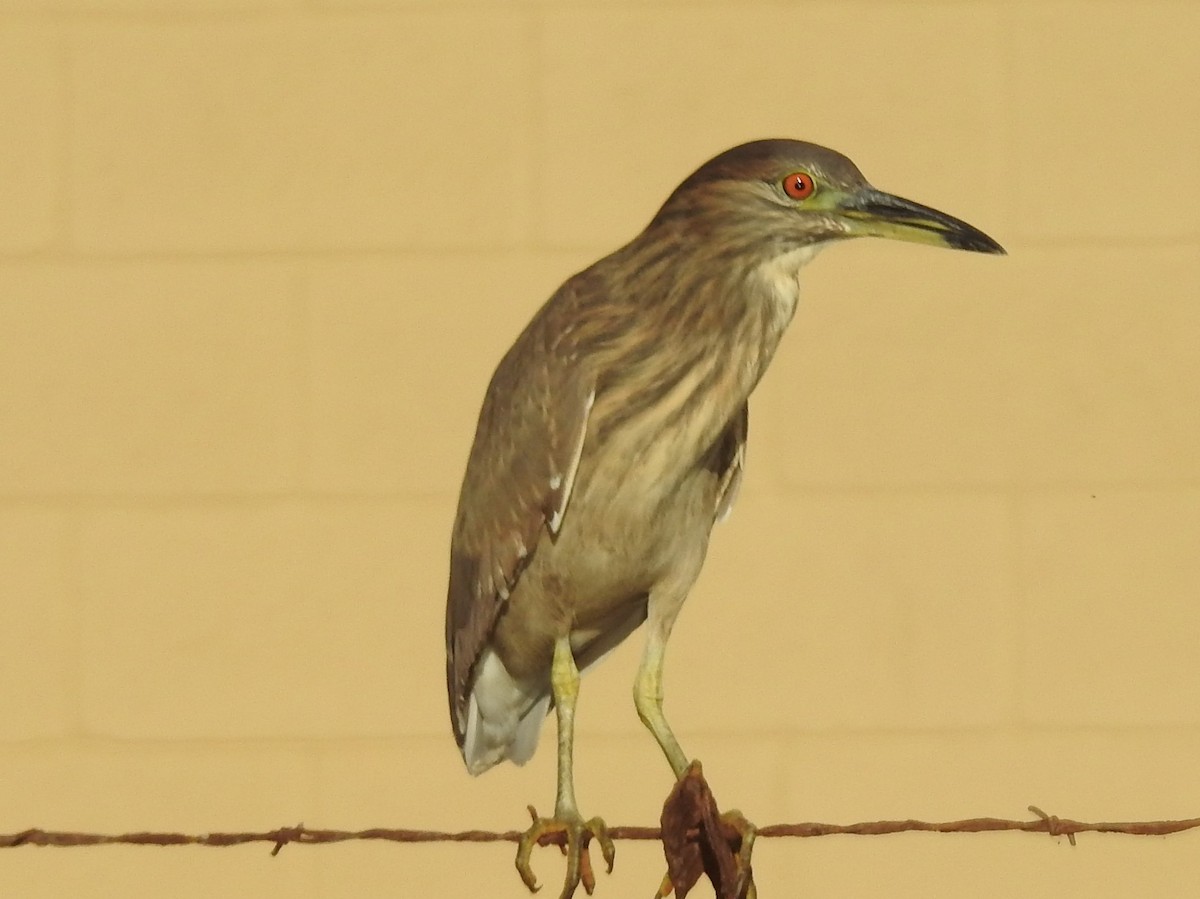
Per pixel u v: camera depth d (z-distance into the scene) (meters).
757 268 6.63
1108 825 6.20
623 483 6.61
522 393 6.75
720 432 6.68
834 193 6.57
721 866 5.66
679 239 6.63
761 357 6.69
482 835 6.35
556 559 6.72
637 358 6.59
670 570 6.81
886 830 6.21
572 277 6.92
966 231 6.49
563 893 6.26
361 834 6.36
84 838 6.29
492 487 6.86
